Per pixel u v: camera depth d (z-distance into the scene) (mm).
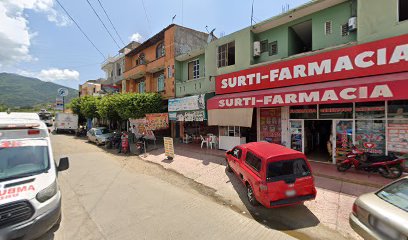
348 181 7277
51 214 4148
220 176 8727
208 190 7504
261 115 11711
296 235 4680
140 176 9258
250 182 6105
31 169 4680
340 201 6055
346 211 5527
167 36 18453
